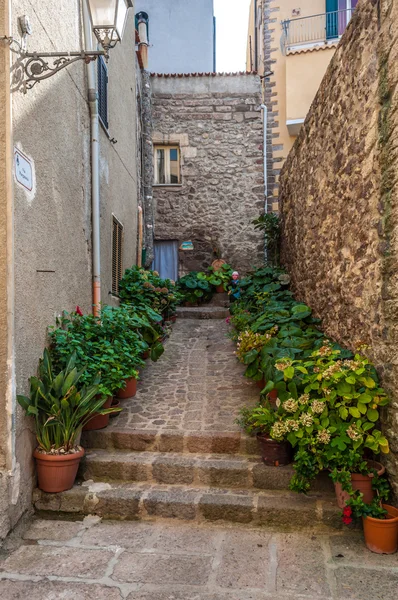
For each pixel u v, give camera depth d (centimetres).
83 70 515
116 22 332
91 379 397
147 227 1042
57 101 420
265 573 269
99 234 546
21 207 333
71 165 463
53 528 326
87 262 516
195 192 1118
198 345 709
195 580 263
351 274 410
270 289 749
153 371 598
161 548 299
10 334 308
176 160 1139
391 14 319
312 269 578
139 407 483
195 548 298
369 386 319
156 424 439
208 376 572
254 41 1319
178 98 1120
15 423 314
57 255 416
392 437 311
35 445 355
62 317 425
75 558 287
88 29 516
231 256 1109
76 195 479
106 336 457
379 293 336
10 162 311
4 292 308
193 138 1120
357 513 295
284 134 1106
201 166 1118
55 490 348
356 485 310
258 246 1105
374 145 348
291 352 432
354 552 290
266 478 360
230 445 402
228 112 1120
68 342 395
